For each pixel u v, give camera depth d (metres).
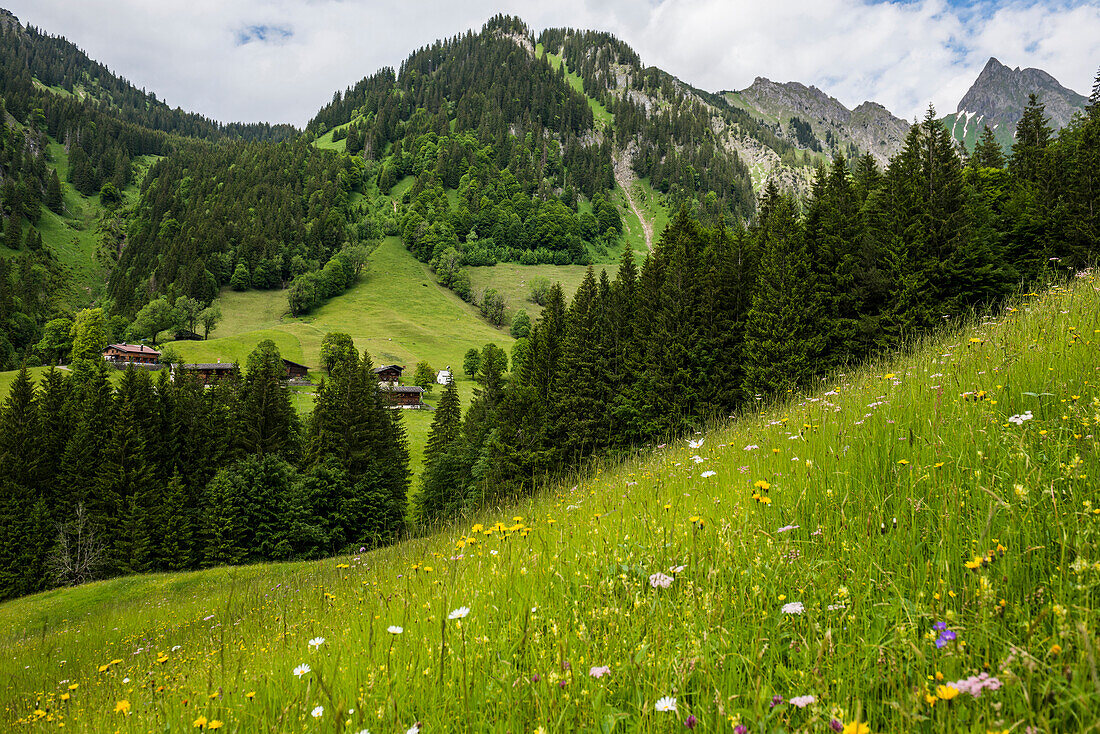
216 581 31.75
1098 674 1.63
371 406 56.22
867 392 7.02
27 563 46.59
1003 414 4.20
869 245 38.72
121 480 49.12
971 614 2.32
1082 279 10.46
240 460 52.22
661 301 41.69
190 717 3.41
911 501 3.31
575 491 9.08
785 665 2.56
